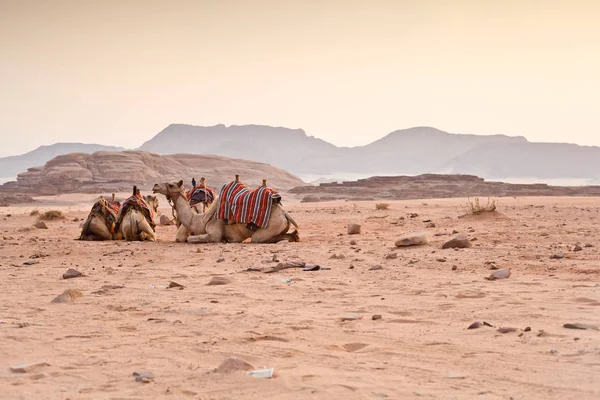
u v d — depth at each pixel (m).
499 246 19.28
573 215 35.59
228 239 23.36
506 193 183.25
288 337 8.64
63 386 6.37
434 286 12.92
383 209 52.41
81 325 9.71
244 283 14.01
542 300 10.94
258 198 22.91
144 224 25.58
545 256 16.69
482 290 12.19
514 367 6.91
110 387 6.32
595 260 15.65
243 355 7.62
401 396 5.89
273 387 6.18
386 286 13.15
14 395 6.05
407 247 19.94
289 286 13.45
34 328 9.48
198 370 6.94
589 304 10.43
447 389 6.12
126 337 8.82
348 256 18.36
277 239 23.09
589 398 5.75
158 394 6.05
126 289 13.49
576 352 7.38
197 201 25.69
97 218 25.75
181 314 10.52
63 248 22.42
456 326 9.25
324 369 6.91
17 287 14.15
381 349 7.86
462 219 30.70
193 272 16.20
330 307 11.04
